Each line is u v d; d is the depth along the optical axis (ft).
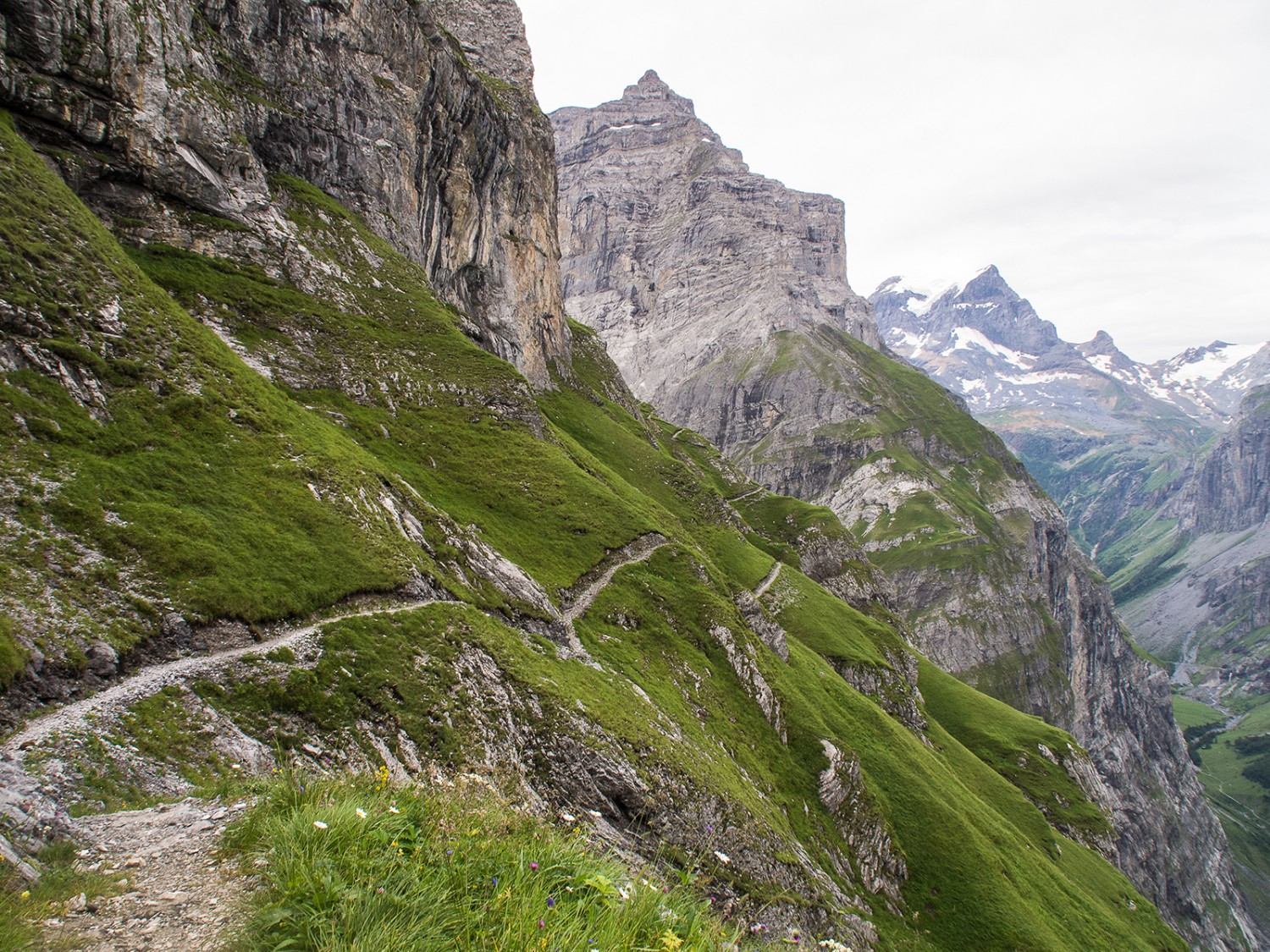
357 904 37.14
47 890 46.24
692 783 197.06
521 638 206.59
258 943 36.45
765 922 183.73
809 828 274.77
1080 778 585.63
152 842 58.03
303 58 331.36
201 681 115.55
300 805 53.57
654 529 341.82
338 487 186.29
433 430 290.76
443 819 49.78
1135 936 354.33
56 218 175.22
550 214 586.45
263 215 282.56
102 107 234.99
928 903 299.99
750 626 364.17
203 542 141.18
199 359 185.68
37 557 113.50
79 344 157.38
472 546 228.02
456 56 443.73
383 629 156.56
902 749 369.91
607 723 188.65
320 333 275.59
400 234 360.28
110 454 146.00
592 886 43.68
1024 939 288.51
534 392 502.38
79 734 89.66
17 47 218.38
